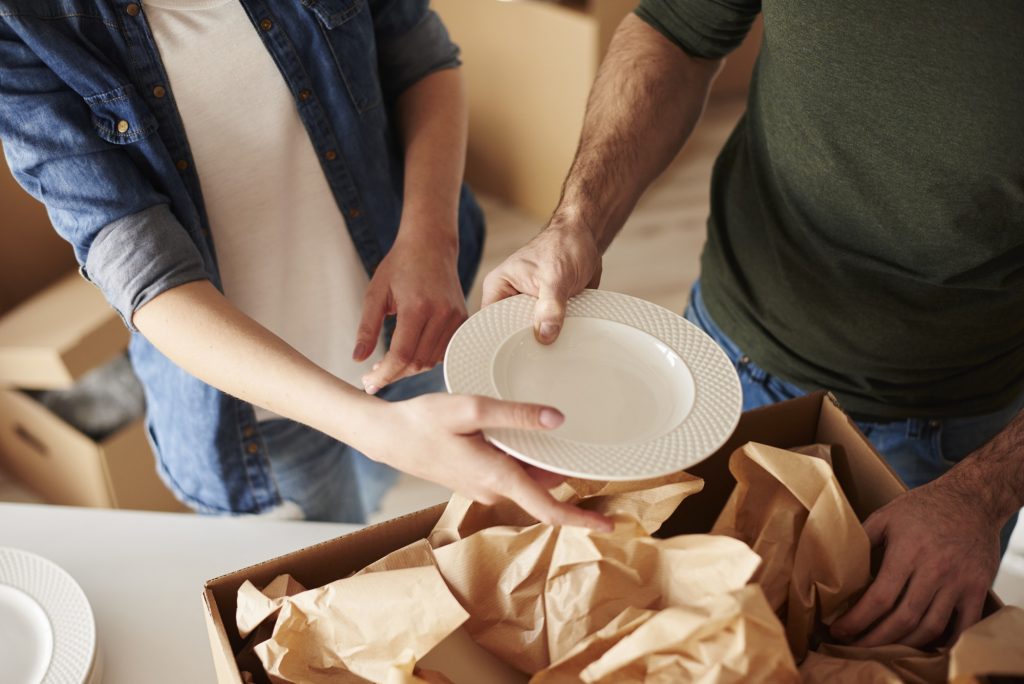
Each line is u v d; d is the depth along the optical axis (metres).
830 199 1.00
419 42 1.23
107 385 1.95
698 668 0.61
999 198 0.89
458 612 0.67
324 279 1.22
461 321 1.05
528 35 2.70
